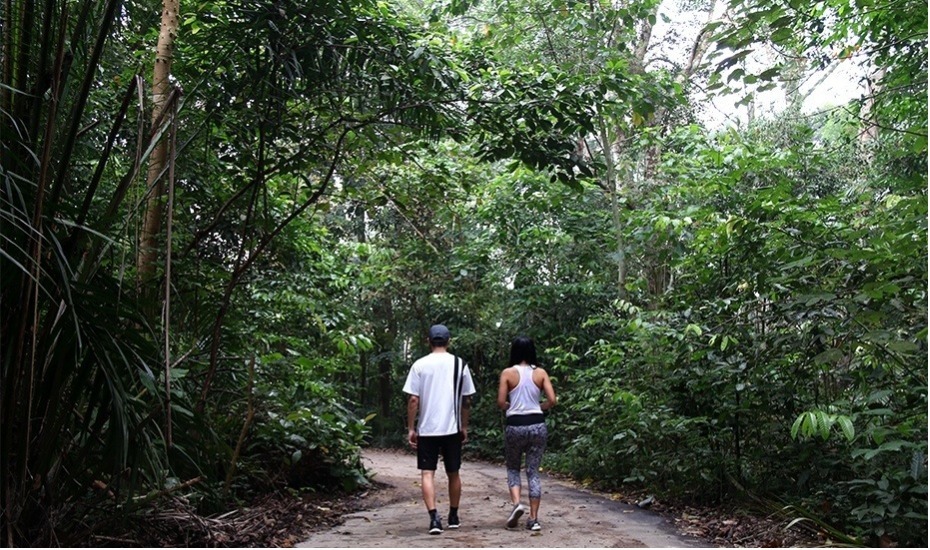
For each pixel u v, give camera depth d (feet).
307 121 20.31
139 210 13.99
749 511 18.21
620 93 20.61
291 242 26.58
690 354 21.52
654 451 23.91
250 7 16.98
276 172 21.90
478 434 47.29
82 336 10.54
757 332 19.77
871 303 15.72
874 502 15.58
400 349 61.62
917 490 14.60
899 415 16.30
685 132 30.01
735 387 19.52
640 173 38.34
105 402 10.73
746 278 19.35
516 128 20.11
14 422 10.78
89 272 11.12
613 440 24.32
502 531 17.54
